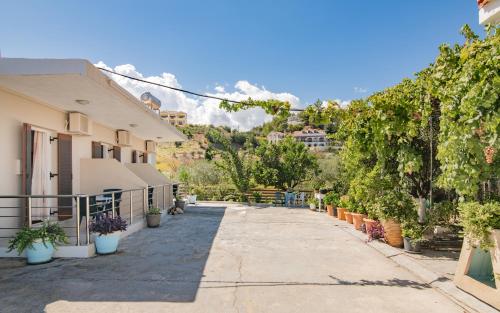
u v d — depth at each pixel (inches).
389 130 231.1
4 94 257.9
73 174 376.8
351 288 180.5
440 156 175.2
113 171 399.2
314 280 193.8
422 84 208.4
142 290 172.1
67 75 215.3
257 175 749.3
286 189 735.1
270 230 374.9
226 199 749.9
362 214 375.2
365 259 245.8
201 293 169.0
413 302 161.3
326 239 324.2
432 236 278.8
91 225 252.8
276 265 226.1
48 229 230.2
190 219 464.1
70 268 211.5
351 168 382.3
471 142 152.7
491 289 152.4
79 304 151.9
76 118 349.4
